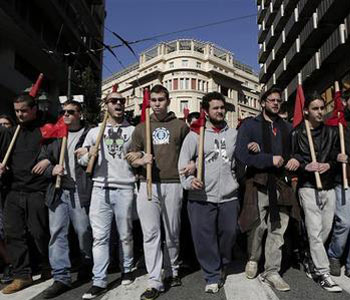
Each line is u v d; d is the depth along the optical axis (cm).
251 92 6838
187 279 427
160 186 384
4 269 438
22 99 406
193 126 395
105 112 407
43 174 399
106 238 391
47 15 2334
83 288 402
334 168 410
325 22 1958
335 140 414
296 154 412
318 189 386
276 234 402
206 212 392
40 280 433
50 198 391
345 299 353
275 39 3094
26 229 414
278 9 2984
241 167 405
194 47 5956
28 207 404
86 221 410
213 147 393
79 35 2727
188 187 373
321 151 407
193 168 378
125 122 415
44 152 403
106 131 404
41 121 426
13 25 1825
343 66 1884
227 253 402
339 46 1720
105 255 388
